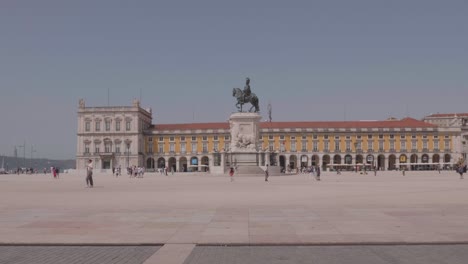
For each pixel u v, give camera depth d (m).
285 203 19.64
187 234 12.08
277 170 64.81
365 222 13.92
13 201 21.33
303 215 15.53
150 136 127.75
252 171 61.81
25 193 27.03
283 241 11.17
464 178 50.31
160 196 24.09
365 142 121.75
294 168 114.81
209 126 126.25
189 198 22.59
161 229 12.85
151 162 127.56
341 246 10.84
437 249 10.48
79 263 9.31
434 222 13.89
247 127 66.50
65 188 32.62
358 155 122.00
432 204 18.84
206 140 124.69
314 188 30.70
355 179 48.44
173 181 45.41
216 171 66.00
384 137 121.94
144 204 19.56
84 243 11.08
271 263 9.23
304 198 22.20
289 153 121.44
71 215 15.84
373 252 10.20
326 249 10.52
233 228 12.96
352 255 9.92
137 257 9.78
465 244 10.98
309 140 121.81
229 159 65.69
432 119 157.12
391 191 27.06
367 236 11.72
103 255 10.00
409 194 24.44
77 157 125.00
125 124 124.50
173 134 126.56
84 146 125.12
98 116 125.12
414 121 127.12
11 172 110.12
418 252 10.17
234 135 66.62
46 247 10.88
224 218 14.89
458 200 20.62
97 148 124.94
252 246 10.88
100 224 13.77
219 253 10.12
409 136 121.69
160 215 15.70
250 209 17.34
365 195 23.89
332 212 16.27
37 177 63.91
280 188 30.92
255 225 13.46
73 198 23.00
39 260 9.60
